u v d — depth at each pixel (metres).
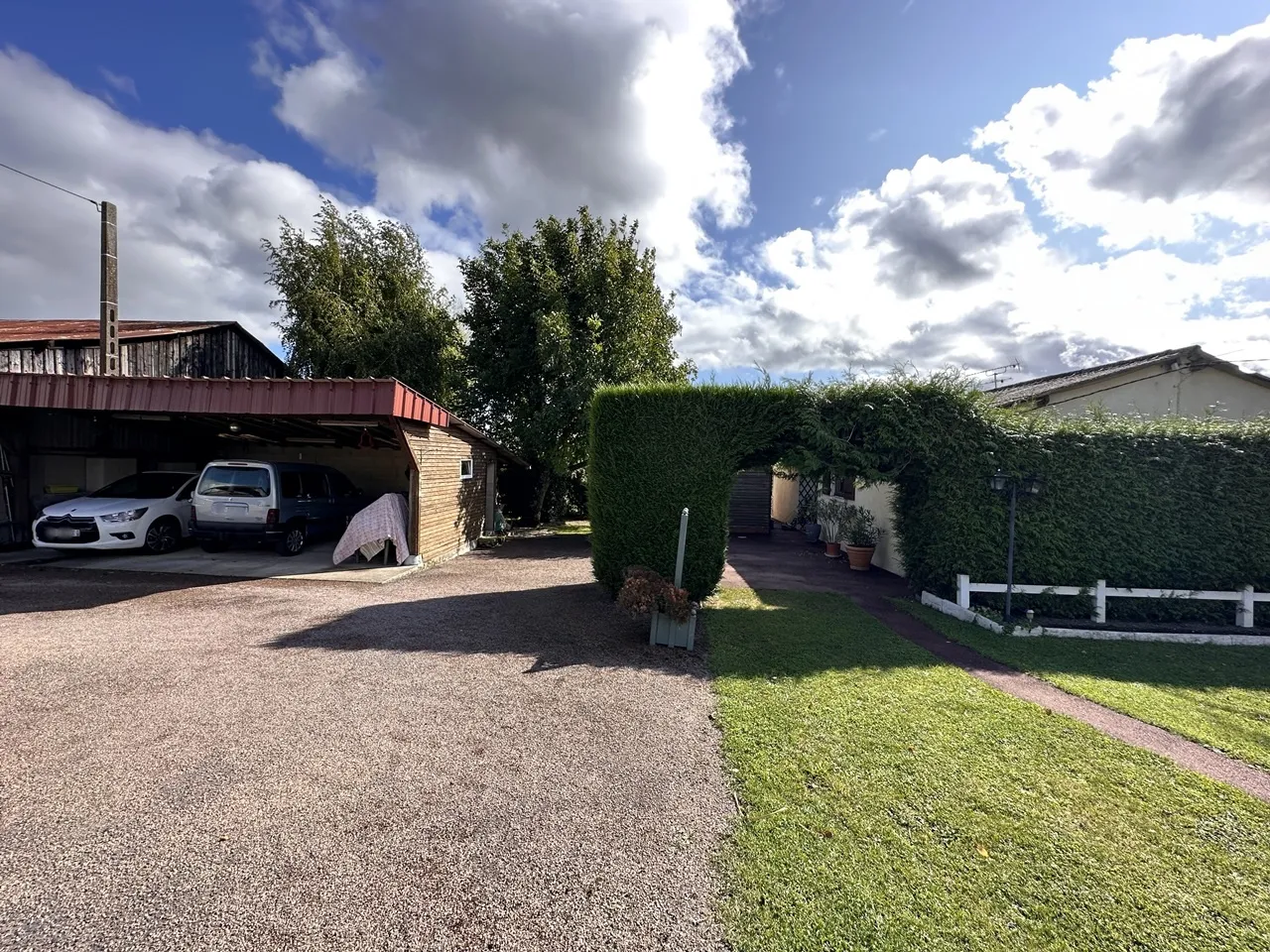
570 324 16.00
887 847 2.60
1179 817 2.90
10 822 2.58
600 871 2.38
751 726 3.86
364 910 2.12
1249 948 2.07
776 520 21.53
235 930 2.01
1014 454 7.38
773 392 7.14
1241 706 4.47
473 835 2.60
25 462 10.30
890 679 4.88
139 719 3.70
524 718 3.91
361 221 19.05
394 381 8.27
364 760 3.27
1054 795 3.08
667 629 5.61
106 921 2.03
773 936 2.06
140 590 7.40
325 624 6.05
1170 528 7.20
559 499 20.05
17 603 6.62
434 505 10.59
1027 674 5.17
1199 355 11.21
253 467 9.78
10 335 10.16
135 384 8.41
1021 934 2.11
